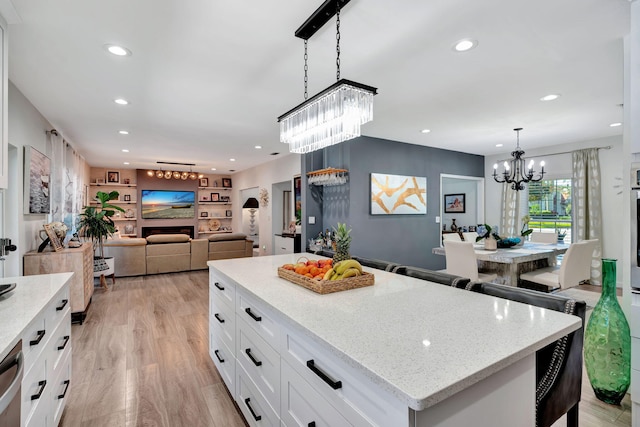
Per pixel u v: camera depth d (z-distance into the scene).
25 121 3.24
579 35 2.14
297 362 1.34
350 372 1.03
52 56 2.41
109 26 2.03
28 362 1.35
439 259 6.12
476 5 1.83
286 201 7.80
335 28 2.05
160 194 9.38
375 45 2.27
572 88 3.05
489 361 0.96
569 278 3.63
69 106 3.53
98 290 5.08
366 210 5.19
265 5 1.83
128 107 3.58
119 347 3.01
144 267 6.16
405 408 0.82
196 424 1.95
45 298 1.66
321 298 1.64
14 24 1.98
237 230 9.99
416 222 5.78
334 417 1.11
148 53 2.37
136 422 1.96
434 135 5.05
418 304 1.54
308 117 2.26
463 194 8.56
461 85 2.99
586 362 2.24
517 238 4.47
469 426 0.95
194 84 2.96
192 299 4.61
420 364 0.94
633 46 1.61
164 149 6.08
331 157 5.44
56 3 1.79
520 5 1.83
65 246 3.89
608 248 5.12
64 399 1.94
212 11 1.88
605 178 5.15
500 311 1.43
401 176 5.53
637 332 1.67
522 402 1.12
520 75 2.77
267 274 2.24
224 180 10.46
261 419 1.71
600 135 4.98
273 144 5.62
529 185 6.17
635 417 1.71
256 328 1.75
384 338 1.13
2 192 2.96
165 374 2.53
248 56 2.43
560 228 5.76
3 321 1.34
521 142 5.54
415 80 2.86
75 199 5.68
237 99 3.35
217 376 2.50
